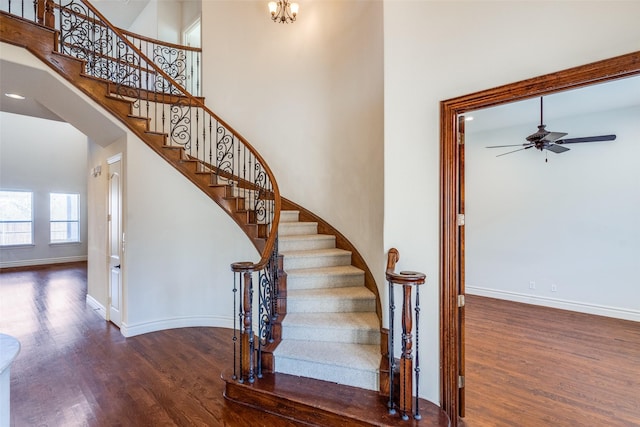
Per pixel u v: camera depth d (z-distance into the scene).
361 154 3.65
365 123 3.55
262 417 2.34
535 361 3.24
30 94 3.79
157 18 6.20
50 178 8.97
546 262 5.07
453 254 2.35
